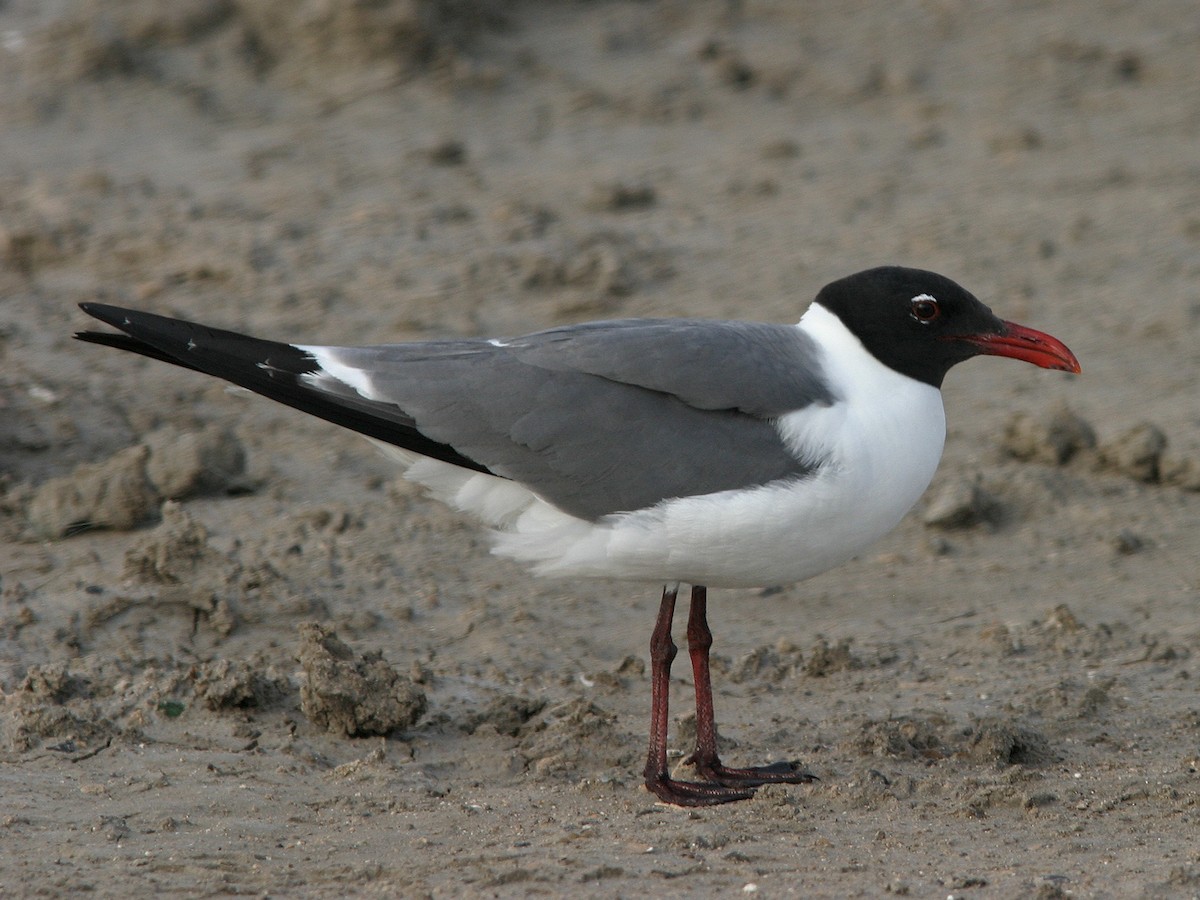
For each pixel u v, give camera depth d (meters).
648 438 9.97
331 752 10.34
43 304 18.06
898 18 29.62
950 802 9.66
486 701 11.31
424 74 26.16
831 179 23.41
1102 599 13.35
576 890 8.20
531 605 13.07
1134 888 8.23
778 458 9.87
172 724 10.56
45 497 13.78
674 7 29.59
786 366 10.15
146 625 12.01
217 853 8.65
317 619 12.36
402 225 20.81
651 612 13.12
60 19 26.66
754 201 22.55
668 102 26.30
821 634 12.76
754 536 9.82
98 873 8.34
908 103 26.38
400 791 9.71
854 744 10.55
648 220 21.77
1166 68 27.17
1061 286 19.84
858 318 10.35
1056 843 8.98
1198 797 9.59
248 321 18.03
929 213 22.02
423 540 14.09
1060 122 25.47
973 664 12.15
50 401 15.69
